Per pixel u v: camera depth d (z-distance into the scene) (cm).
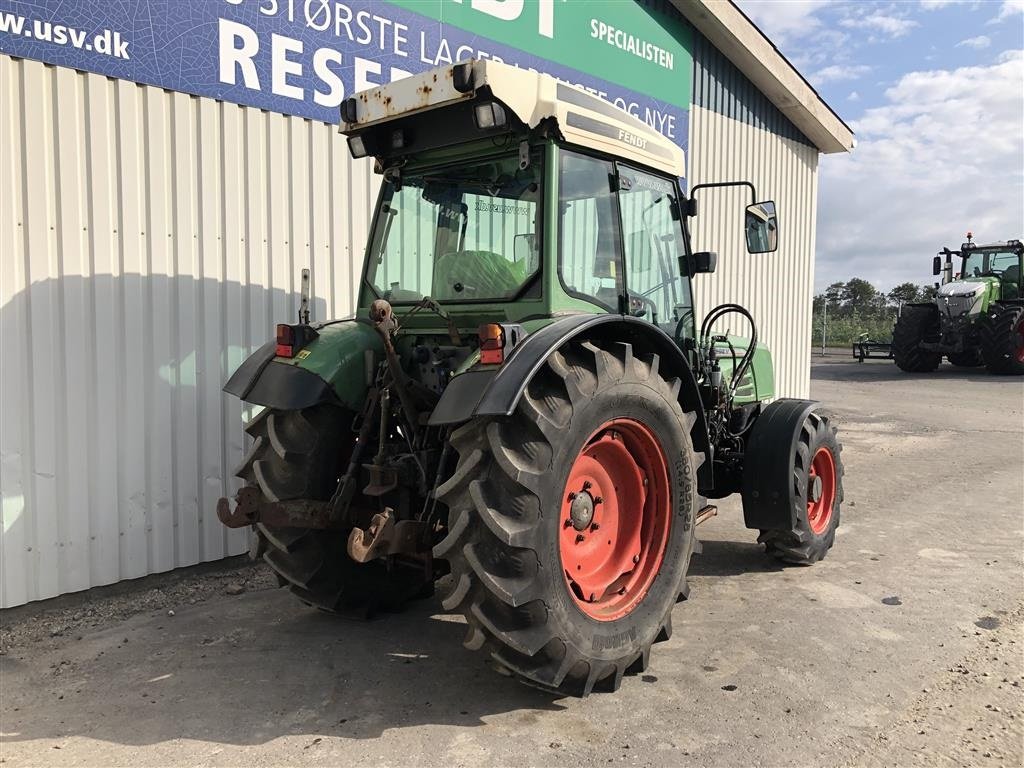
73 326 409
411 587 412
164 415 448
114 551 431
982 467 779
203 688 323
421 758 268
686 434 348
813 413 482
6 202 383
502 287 336
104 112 413
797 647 360
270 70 481
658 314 411
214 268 465
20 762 267
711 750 272
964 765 262
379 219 389
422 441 335
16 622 396
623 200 376
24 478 397
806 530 467
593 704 306
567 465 286
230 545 483
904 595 429
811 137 1049
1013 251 1808
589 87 707
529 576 276
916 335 1786
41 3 387
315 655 355
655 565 337
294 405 335
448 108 341
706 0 795
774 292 1012
